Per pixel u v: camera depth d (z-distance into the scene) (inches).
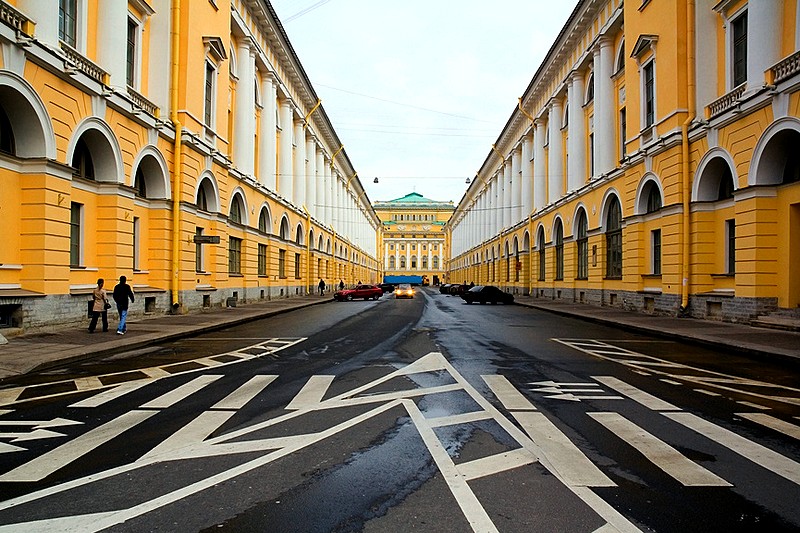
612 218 1095.6
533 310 1123.9
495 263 2321.6
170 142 791.7
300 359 427.8
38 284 530.3
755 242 639.8
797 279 617.9
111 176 658.2
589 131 1251.8
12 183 515.5
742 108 655.1
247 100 1125.7
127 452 199.6
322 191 2015.3
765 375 363.3
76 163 634.2
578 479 172.4
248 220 1145.4
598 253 1137.4
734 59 721.6
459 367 387.9
